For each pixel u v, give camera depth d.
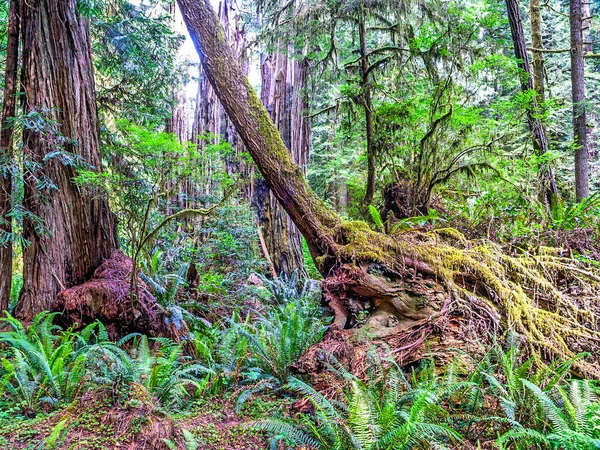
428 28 7.09
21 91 5.05
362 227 4.14
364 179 9.51
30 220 4.82
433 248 3.81
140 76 7.01
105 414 2.77
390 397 2.55
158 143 5.59
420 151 6.71
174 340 4.53
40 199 4.84
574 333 3.34
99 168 5.51
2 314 4.69
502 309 3.46
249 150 4.55
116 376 3.16
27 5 4.90
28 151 4.80
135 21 6.80
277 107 9.88
